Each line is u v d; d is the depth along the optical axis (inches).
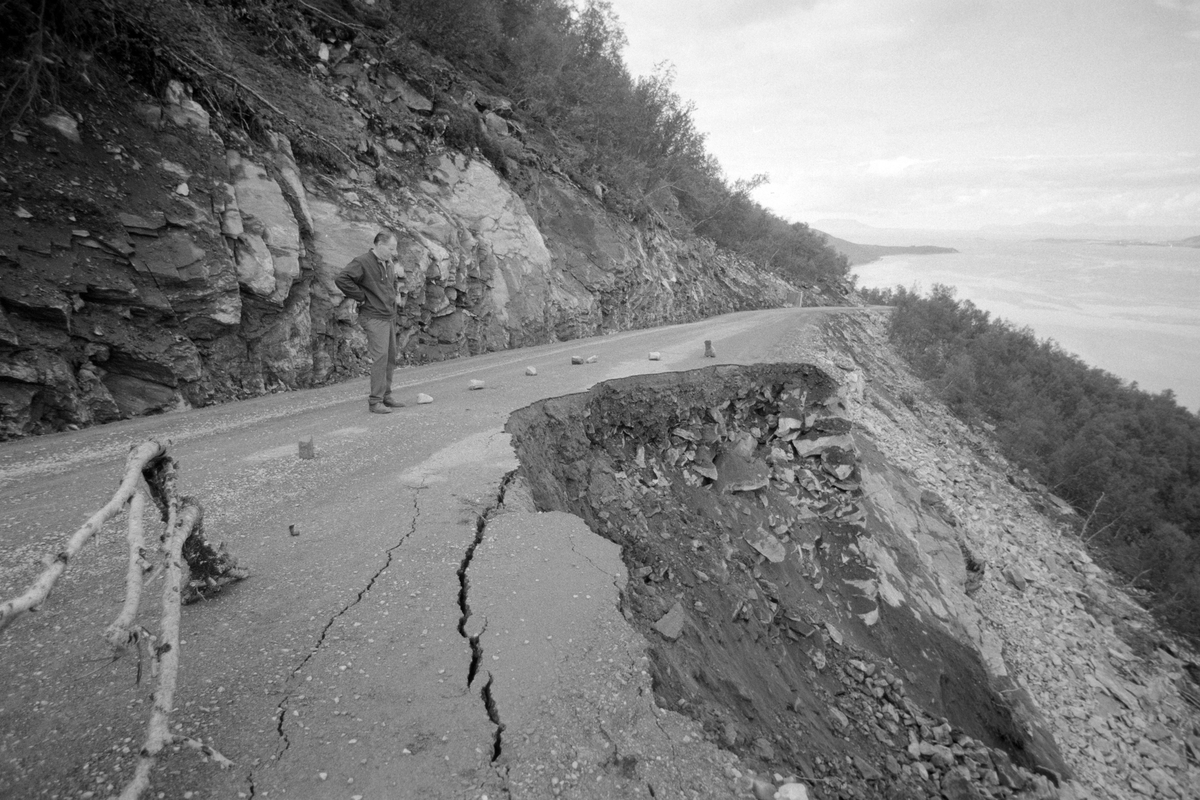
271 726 90.7
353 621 118.8
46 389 240.7
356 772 83.9
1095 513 1029.8
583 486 277.0
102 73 299.4
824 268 2300.7
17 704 91.4
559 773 88.5
